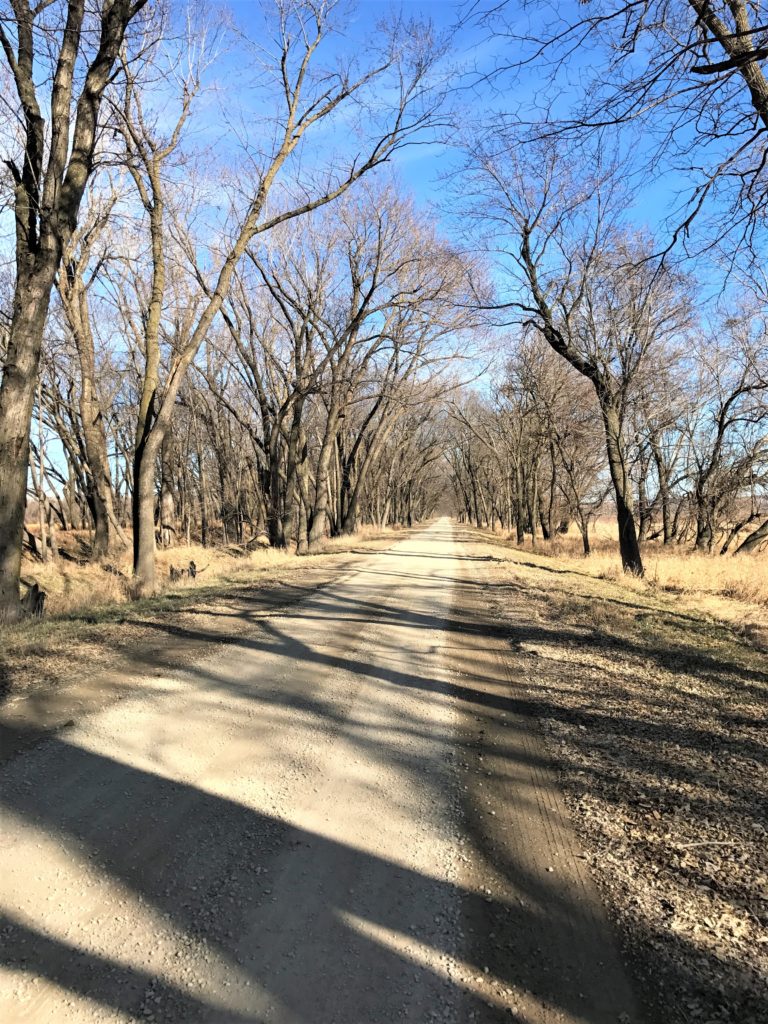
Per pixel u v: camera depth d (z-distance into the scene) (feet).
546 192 53.01
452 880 9.73
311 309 79.15
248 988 7.45
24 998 7.18
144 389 41.39
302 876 9.68
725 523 96.37
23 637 23.71
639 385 60.80
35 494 88.53
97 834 10.64
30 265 28.60
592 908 9.14
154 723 15.69
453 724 16.44
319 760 13.94
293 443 84.69
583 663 22.67
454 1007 7.27
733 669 21.98
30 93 29.78
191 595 36.50
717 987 7.67
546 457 128.26
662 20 17.58
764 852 10.59
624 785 13.04
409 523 257.55
